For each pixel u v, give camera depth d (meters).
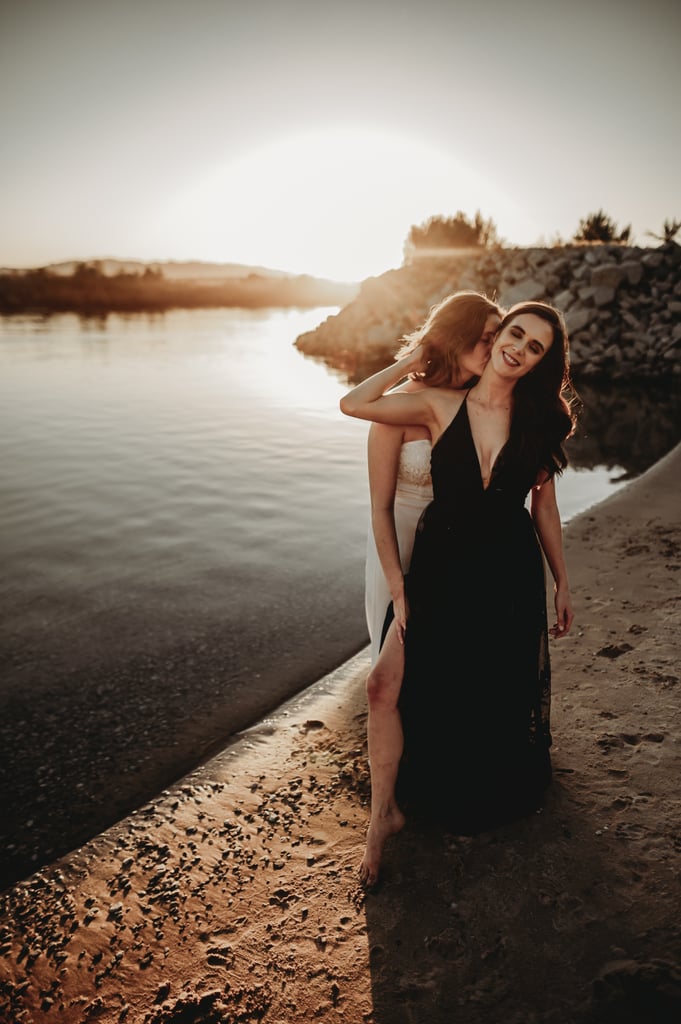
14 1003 1.90
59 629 4.38
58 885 2.29
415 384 2.28
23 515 6.86
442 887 2.15
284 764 2.84
